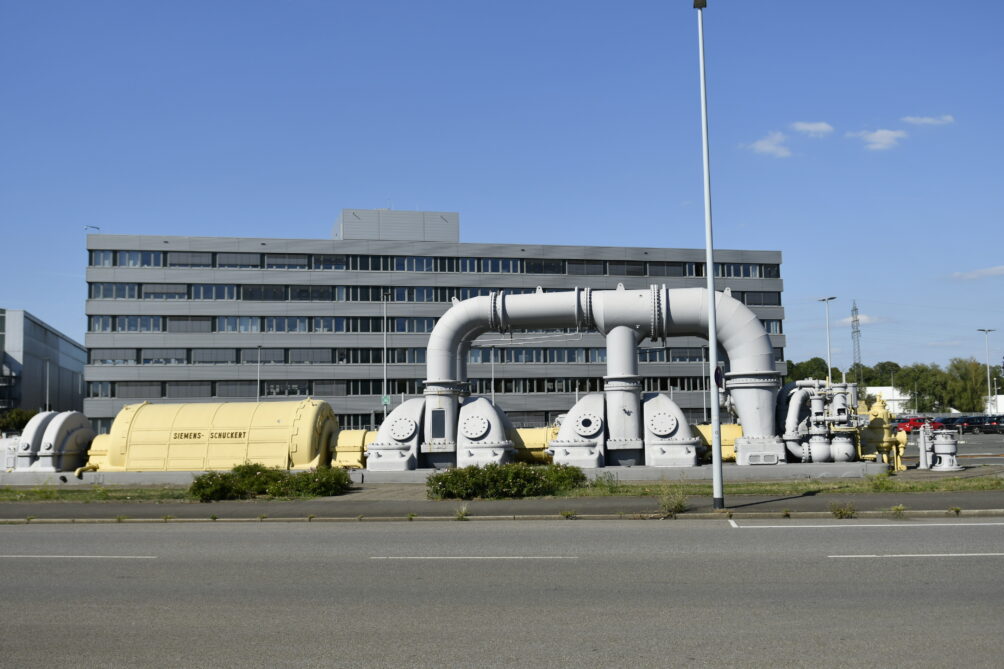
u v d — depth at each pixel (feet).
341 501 69.21
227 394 251.19
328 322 257.96
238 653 24.98
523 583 34.78
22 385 356.79
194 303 251.19
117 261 249.34
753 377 84.48
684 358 272.72
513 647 25.11
